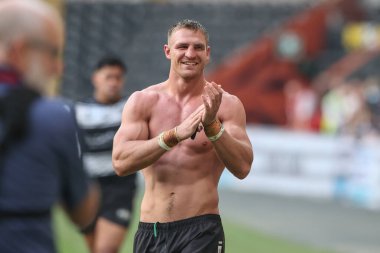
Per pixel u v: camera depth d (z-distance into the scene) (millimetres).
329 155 37406
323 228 27234
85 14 46562
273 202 34156
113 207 15328
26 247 5859
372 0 47156
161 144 10430
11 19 5789
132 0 48031
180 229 10859
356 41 44906
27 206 5875
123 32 47250
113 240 15172
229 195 35938
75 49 45438
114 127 15539
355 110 40344
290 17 47906
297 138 38188
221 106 11016
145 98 11062
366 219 30125
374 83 42156
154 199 11008
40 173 5926
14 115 5863
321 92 42625
